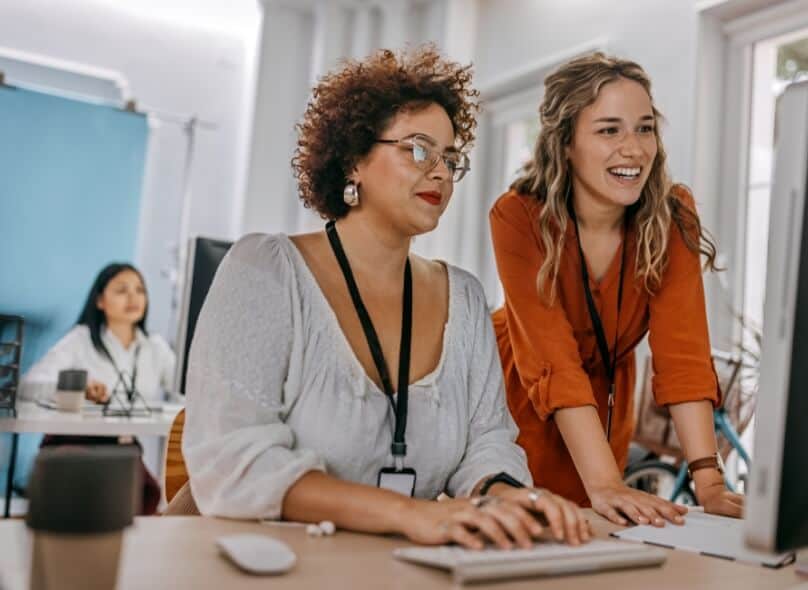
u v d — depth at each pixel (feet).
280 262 3.52
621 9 10.10
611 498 3.79
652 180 4.99
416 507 2.70
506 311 5.06
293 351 3.36
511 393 5.32
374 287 3.71
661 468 8.56
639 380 9.00
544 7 11.53
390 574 2.21
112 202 13.89
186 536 2.50
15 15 14.25
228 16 15.61
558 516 2.65
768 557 2.79
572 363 4.58
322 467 3.04
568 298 5.18
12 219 13.19
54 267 13.42
